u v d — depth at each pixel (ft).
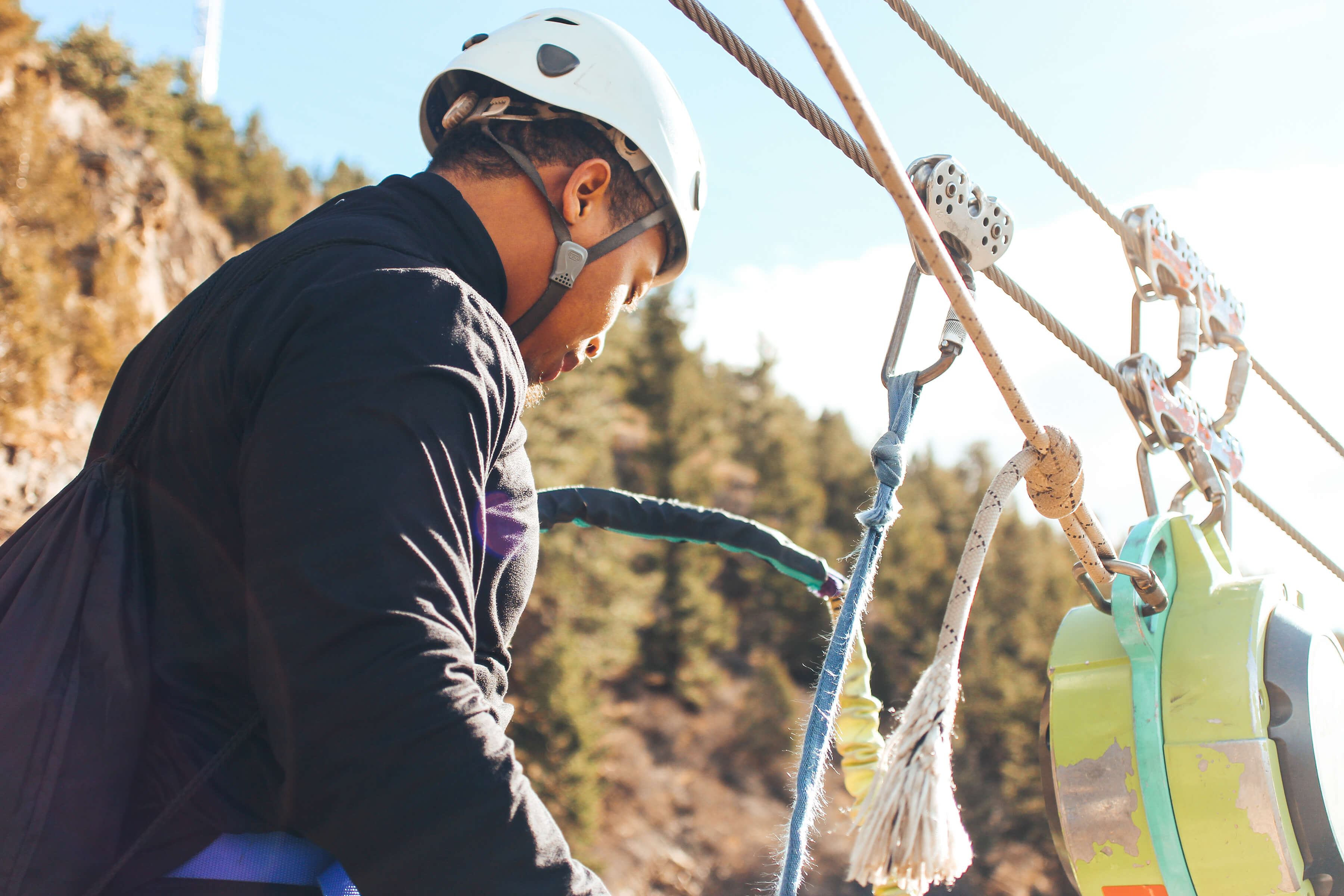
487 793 2.77
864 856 3.05
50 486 50.67
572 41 4.48
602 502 6.81
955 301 3.51
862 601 3.86
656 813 83.46
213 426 3.24
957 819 3.08
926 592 130.41
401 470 2.91
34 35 82.23
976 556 3.58
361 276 3.22
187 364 3.44
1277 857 4.38
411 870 2.75
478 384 3.18
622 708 95.30
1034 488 4.20
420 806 2.72
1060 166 7.02
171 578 3.30
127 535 3.35
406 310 3.15
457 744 2.75
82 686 3.09
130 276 70.90
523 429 3.99
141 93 100.01
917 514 148.15
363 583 2.79
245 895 3.16
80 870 2.96
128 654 3.18
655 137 4.44
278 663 2.81
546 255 4.21
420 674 2.75
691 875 78.79
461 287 3.34
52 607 3.20
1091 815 4.81
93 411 56.65
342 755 2.73
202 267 90.07
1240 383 7.70
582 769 75.92
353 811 2.75
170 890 3.09
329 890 3.26
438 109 5.00
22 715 2.98
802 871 3.42
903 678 119.14
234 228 117.91
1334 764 4.63
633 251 4.50
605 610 91.61
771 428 164.76
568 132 4.28
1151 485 6.82
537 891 2.82
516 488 3.87
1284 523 8.61
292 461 2.90
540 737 76.95
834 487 166.40
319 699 2.74
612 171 4.35
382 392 2.98
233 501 3.23
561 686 79.51
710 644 109.50
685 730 96.32
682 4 5.13
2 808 2.89
